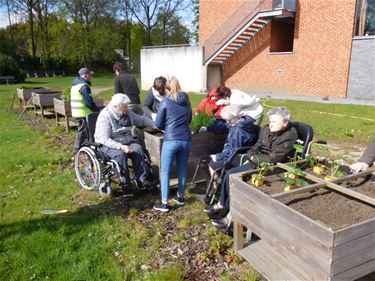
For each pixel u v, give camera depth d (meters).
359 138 8.00
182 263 3.27
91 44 45.78
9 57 30.30
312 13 15.60
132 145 4.73
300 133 4.01
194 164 4.98
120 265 3.28
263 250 3.30
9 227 4.00
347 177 3.05
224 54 19.34
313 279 2.37
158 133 5.09
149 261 3.33
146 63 22.75
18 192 5.10
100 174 4.73
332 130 8.75
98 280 3.04
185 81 20.33
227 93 5.44
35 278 3.09
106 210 4.45
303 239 2.40
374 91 14.20
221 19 20.61
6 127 10.17
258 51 18.11
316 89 16.05
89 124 5.24
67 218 4.21
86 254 3.42
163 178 4.28
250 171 3.32
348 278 2.31
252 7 16.97
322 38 15.42
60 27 45.19
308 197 2.84
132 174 5.11
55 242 3.63
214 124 4.99
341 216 2.51
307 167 3.56
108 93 19.80
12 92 21.08
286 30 18.42
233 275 3.07
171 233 3.83
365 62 14.25
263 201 2.78
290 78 17.00
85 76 6.70
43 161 6.53
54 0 44.22
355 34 14.54
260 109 4.92
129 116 5.01
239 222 3.20
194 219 4.08
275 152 3.75
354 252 2.27
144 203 4.62
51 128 9.76
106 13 46.38
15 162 6.50
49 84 28.22
